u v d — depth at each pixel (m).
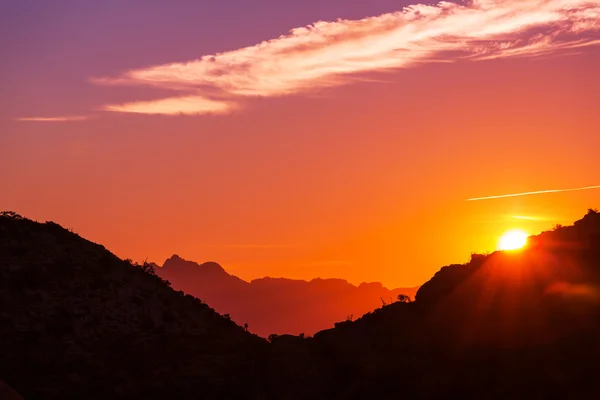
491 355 96.56
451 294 110.06
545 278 105.19
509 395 90.25
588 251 106.50
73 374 110.00
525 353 94.31
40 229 133.25
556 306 98.94
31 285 120.38
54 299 119.94
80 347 114.56
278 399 105.00
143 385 110.50
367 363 104.44
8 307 116.31
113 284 126.62
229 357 117.25
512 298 104.00
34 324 115.12
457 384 95.44
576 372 88.31
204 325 126.19
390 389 99.56
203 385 111.00
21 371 108.62
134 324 121.31
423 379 98.12
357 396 100.88
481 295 106.56
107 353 115.31
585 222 111.56
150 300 126.75
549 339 94.69
